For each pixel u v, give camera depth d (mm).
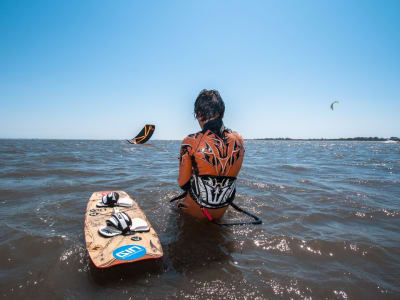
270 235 2672
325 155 17328
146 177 6168
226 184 2592
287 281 1852
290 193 4660
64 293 1683
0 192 4309
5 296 1650
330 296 1701
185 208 3045
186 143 2582
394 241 2611
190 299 1623
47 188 4680
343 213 3533
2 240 2438
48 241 2424
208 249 2316
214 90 2625
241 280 1847
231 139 2545
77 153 14664
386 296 1717
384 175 7152
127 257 1960
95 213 2893
